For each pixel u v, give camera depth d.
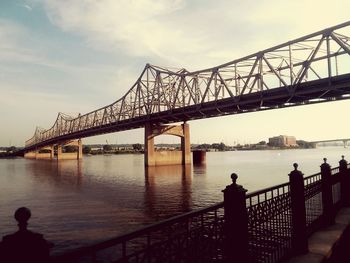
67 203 34.19
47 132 183.00
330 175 9.16
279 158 138.88
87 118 116.44
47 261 2.39
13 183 56.50
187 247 4.15
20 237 2.34
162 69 74.56
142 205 31.94
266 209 6.29
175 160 86.75
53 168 98.62
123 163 124.19
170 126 84.75
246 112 51.00
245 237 4.83
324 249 6.99
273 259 6.25
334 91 35.38
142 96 80.44
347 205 11.12
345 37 33.28
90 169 89.81
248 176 58.69
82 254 2.69
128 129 93.75
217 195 37.50
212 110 52.88
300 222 6.80
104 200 35.78
